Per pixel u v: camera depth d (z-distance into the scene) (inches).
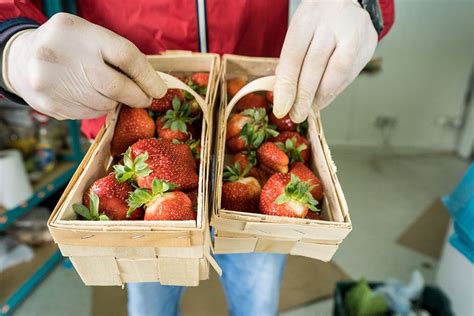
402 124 53.7
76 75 13.0
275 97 14.6
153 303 20.7
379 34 18.0
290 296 32.8
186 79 18.5
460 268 28.0
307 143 16.6
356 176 48.3
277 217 12.2
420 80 50.4
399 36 47.4
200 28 19.1
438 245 38.2
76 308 32.2
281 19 20.6
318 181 14.8
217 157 13.9
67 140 37.2
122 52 13.1
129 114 15.3
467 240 22.9
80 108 14.0
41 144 34.8
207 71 18.6
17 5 14.9
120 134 15.1
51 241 36.8
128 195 12.8
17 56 13.2
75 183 12.6
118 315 31.6
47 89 13.0
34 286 33.9
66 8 19.7
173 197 12.1
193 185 13.6
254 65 18.6
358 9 14.9
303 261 36.0
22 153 33.6
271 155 15.4
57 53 12.6
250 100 18.0
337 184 13.6
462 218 22.6
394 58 48.9
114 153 15.3
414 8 45.5
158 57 17.7
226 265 20.0
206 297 32.4
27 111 34.4
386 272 35.3
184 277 12.6
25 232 36.0
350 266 35.8
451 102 51.8
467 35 47.3
